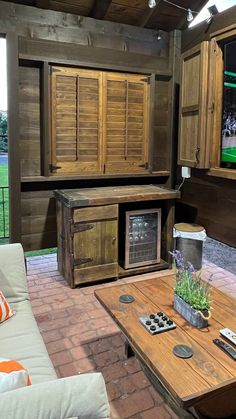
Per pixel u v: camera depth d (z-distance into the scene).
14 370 1.00
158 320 1.74
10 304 1.91
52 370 1.45
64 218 3.22
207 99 3.29
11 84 3.20
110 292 2.09
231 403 1.60
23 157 3.49
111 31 3.65
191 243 3.49
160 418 1.69
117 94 3.65
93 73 3.51
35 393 0.81
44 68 3.30
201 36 3.63
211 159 3.40
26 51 3.26
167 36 3.94
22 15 3.26
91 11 3.51
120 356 2.16
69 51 3.43
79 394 0.82
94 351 2.21
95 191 3.47
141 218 3.46
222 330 1.66
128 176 3.84
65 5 3.38
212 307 1.89
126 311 1.86
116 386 1.90
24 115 3.43
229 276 3.48
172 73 3.97
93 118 3.57
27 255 4.11
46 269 3.62
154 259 3.59
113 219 3.22
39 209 3.63
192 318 1.72
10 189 3.36
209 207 3.76
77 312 2.72
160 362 1.44
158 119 4.07
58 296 3.00
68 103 3.44
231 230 3.49
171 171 4.16
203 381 1.33
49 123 3.39
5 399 0.79
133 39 3.77
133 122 3.78
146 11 3.62
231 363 1.44
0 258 2.00
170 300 1.99
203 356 1.48
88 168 3.63
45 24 3.35
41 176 3.54
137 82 3.74
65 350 2.22
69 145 3.51
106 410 0.83
